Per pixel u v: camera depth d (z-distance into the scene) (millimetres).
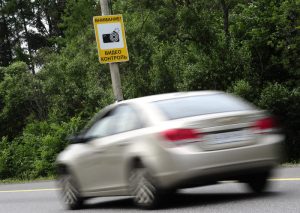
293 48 51312
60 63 73812
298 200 16391
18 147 59219
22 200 26859
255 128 16594
